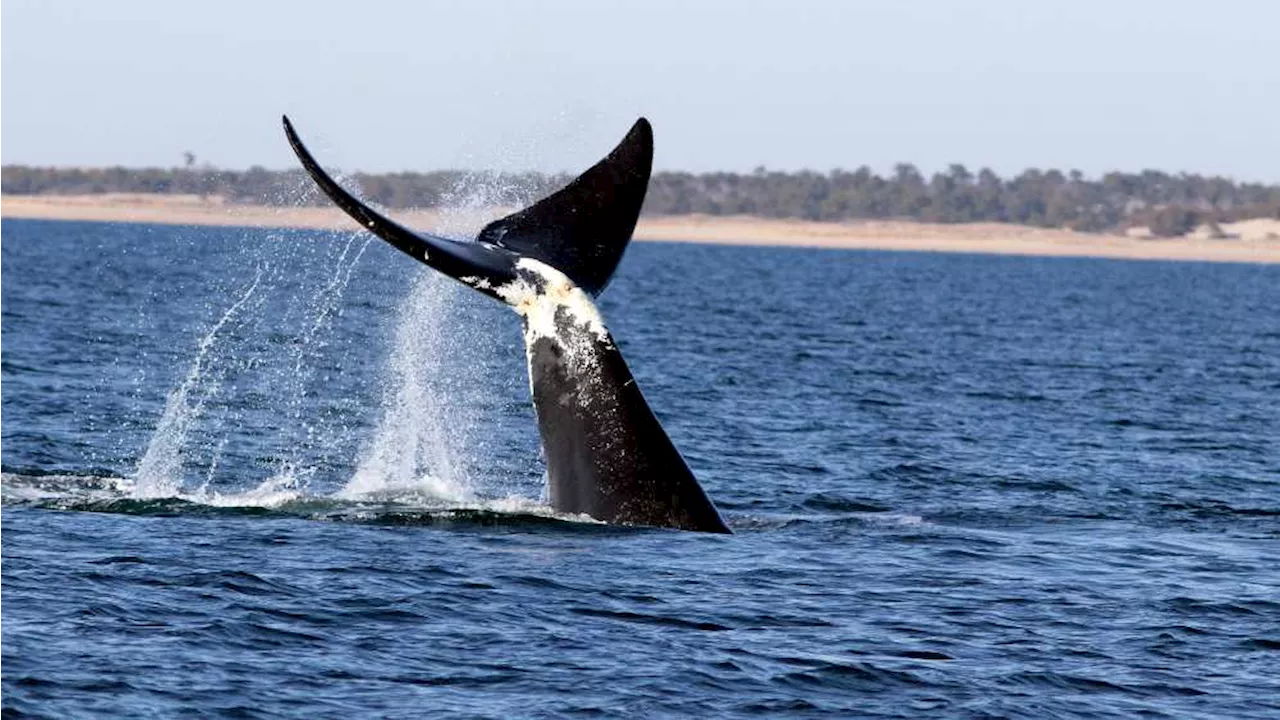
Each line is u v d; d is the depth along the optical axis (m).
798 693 41.56
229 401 99.06
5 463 71.69
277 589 48.16
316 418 93.25
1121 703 41.72
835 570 54.06
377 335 154.38
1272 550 61.12
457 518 57.81
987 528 64.31
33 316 156.00
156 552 51.56
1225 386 146.75
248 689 39.94
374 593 48.19
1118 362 170.00
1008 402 122.31
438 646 43.91
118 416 89.12
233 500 60.16
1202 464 90.00
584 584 50.06
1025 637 47.34
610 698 40.53
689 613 47.91
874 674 43.22
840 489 74.56
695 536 56.06
